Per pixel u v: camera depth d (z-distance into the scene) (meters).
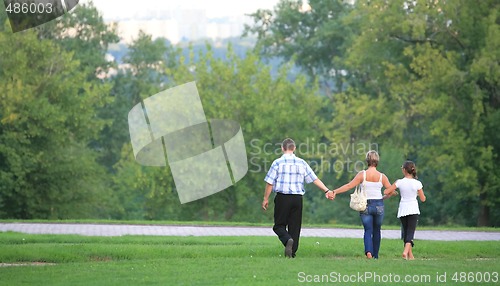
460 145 125.25
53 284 34.25
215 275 36.47
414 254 51.62
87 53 198.88
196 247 49.94
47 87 138.88
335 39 198.75
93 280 35.22
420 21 130.62
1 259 45.47
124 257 47.41
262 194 140.88
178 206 143.25
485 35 128.88
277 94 144.88
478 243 55.97
